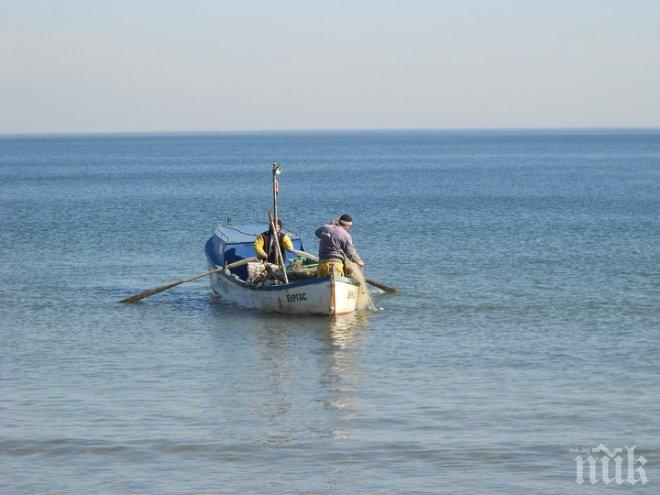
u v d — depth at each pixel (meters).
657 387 15.67
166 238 40.66
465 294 25.42
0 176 105.44
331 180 96.75
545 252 34.41
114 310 23.75
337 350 18.92
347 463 12.15
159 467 12.07
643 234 40.72
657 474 11.72
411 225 46.00
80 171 119.12
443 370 17.06
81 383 16.27
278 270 23.66
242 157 180.25
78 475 11.80
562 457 12.32
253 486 11.42
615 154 179.25
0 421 13.93
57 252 35.59
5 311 23.50
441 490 11.26
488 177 99.31
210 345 19.52
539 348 18.84
